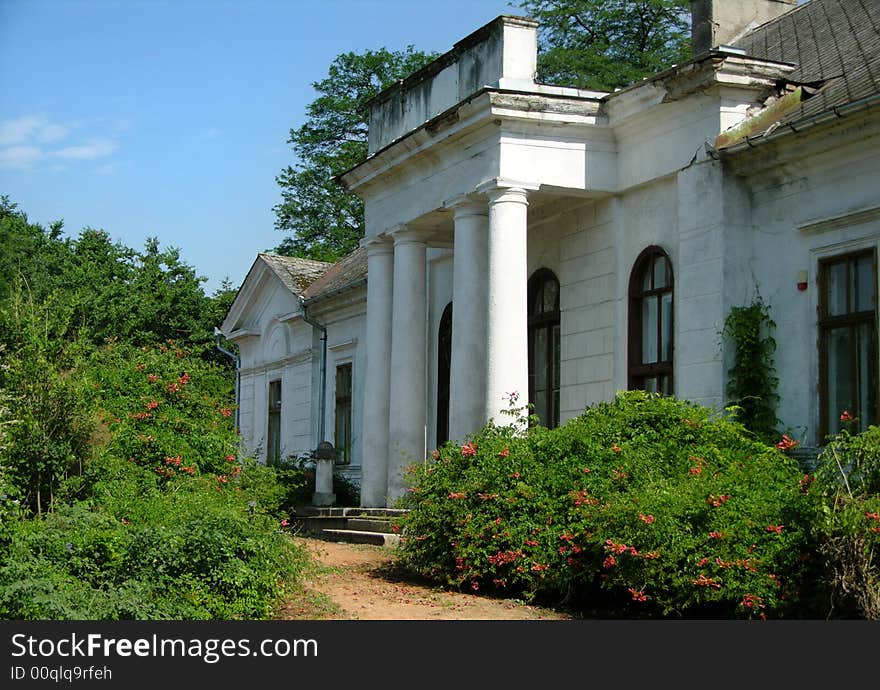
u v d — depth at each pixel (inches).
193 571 382.6
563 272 696.4
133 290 1551.4
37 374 513.3
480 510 472.4
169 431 571.8
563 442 483.2
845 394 520.4
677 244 605.0
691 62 573.9
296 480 884.6
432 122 683.4
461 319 673.6
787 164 546.6
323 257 1627.7
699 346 573.6
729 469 444.5
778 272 555.2
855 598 363.6
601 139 653.3
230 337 1289.4
